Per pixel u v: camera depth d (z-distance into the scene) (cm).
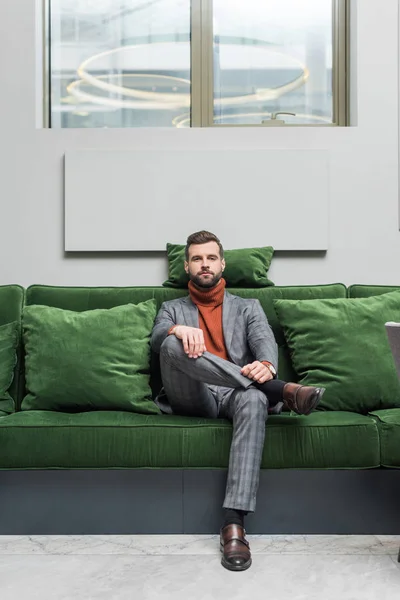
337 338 248
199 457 209
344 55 327
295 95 330
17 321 265
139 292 275
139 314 256
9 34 307
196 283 255
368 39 311
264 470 212
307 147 307
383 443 209
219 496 212
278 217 303
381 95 309
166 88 330
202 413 229
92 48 330
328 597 167
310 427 210
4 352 252
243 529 195
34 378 244
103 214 302
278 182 303
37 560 192
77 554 197
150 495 212
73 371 239
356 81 311
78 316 254
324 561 191
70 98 329
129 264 306
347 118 326
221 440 210
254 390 210
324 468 209
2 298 270
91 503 212
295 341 255
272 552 198
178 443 210
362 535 212
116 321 251
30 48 308
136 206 303
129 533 212
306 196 304
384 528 212
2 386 247
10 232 304
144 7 330
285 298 273
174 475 213
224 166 303
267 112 330
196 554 197
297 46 329
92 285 305
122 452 210
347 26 326
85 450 210
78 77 329
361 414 236
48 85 328
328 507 212
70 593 170
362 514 212
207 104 328
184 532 212
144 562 190
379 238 307
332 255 306
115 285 305
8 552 199
